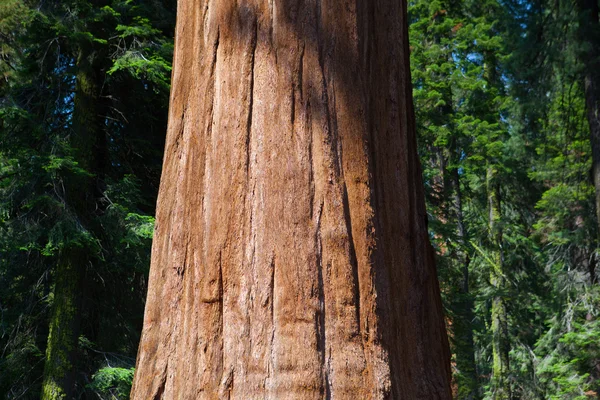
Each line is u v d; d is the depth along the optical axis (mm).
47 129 11125
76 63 11766
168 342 2189
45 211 10711
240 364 2014
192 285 2176
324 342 2010
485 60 22547
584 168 19172
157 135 12469
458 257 21094
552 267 23797
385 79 2406
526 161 23500
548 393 22031
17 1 10453
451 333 17156
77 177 10531
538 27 16000
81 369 10953
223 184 2172
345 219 2117
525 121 19781
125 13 11148
